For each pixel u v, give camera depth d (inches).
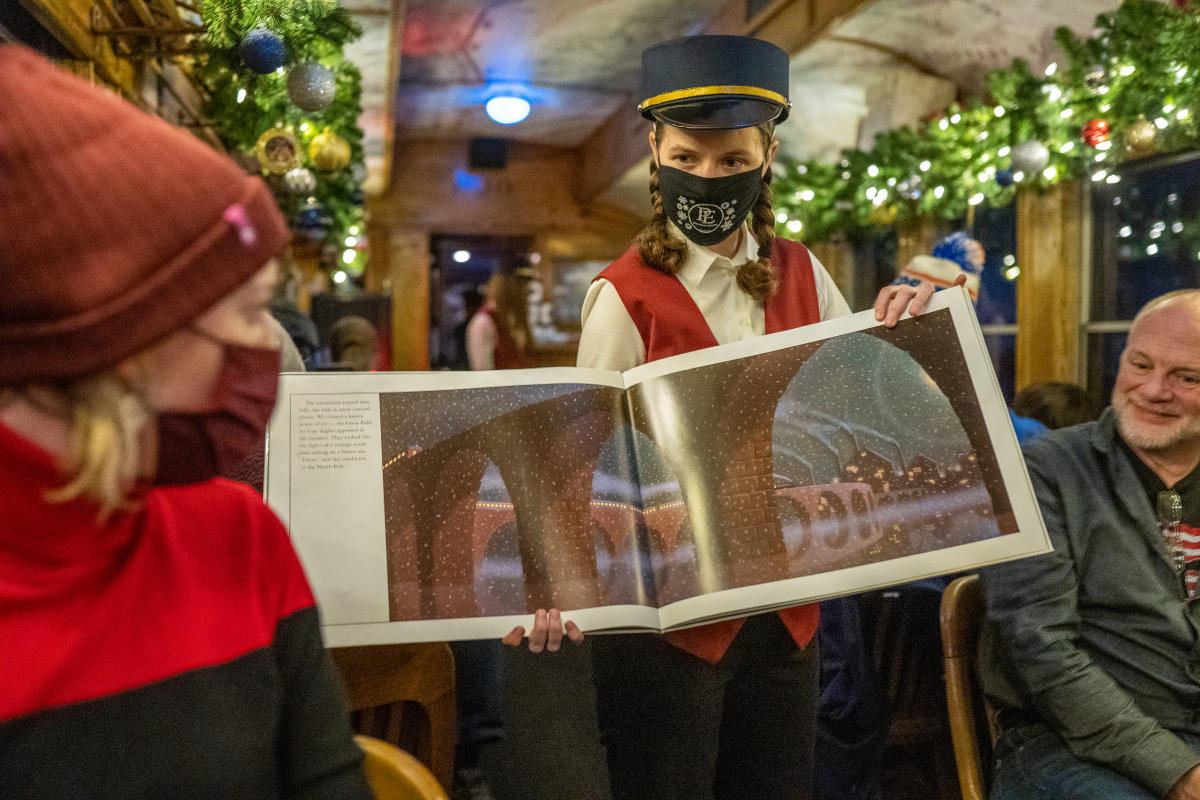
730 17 284.8
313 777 33.8
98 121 26.0
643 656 60.7
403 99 391.2
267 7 117.0
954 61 238.7
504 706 60.6
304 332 135.0
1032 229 208.2
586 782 58.5
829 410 57.7
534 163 480.7
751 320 64.1
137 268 25.8
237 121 148.7
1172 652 70.2
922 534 55.6
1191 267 179.2
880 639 105.6
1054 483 73.8
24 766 26.6
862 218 248.5
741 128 59.5
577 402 57.0
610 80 361.7
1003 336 229.5
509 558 53.9
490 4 277.7
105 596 28.6
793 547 55.5
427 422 54.9
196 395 28.4
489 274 485.1
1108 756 66.4
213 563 32.1
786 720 62.4
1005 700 74.0
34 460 25.8
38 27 104.0
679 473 56.7
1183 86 153.2
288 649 34.0
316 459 53.4
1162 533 72.3
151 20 129.1
